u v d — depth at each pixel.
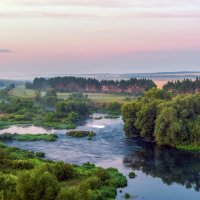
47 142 141.88
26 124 190.62
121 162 110.69
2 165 92.88
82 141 143.25
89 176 89.00
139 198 79.75
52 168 87.75
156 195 82.19
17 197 59.91
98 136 153.00
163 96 161.50
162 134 132.88
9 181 68.75
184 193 84.06
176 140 129.75
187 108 136.50
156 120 135.50
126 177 95.19
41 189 59.59
